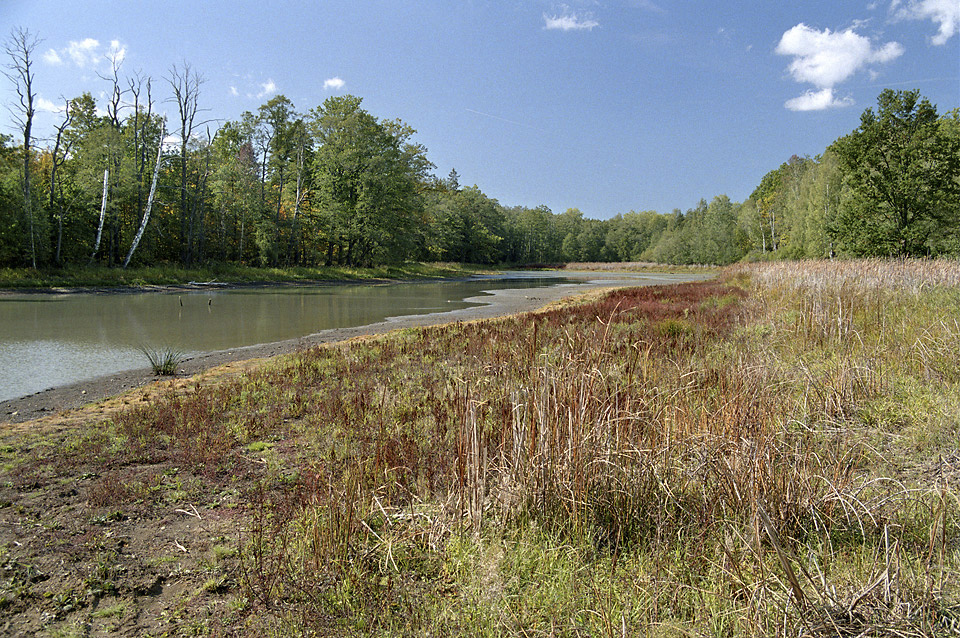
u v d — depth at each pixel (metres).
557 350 6.86
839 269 18.80
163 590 3.36
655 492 3.91
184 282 34.69
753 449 3.72
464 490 3.95
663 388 5.29
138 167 38.94
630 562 3.37
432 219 72.44
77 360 11.85
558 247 119.69
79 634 2.92
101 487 4.84
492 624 2.82
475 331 13.55
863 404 5.68
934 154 30.16
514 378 5.77
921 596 2.63
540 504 3.87
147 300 25.78
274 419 6.96
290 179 49.28
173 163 41.72
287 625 2.96
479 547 3.44
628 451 4.06
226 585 3.39
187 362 11.81
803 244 54.16
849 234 33.53
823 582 2.70
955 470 4.04
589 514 3.81
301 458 5.64
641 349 8.04
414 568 3.49
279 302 26.67
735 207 100.19
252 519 4.28
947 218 30.48
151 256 37.59
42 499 4.72
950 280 15.10
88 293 27.97
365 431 5.93
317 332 16.45
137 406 7.85
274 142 46.22
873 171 33.03
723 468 3.82
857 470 4.21
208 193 42.22
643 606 2.88
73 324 17.38
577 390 4.44
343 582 3.26
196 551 3.81
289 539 3.81
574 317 14.16
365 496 4.08
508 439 4.42
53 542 3.92
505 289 39.19
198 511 4.46
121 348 13.37
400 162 55.66
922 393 5.83
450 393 6.79
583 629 2.77
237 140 48.44
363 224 50.16
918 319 9.27
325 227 49.03
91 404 8.29
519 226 111.31
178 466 5.48
